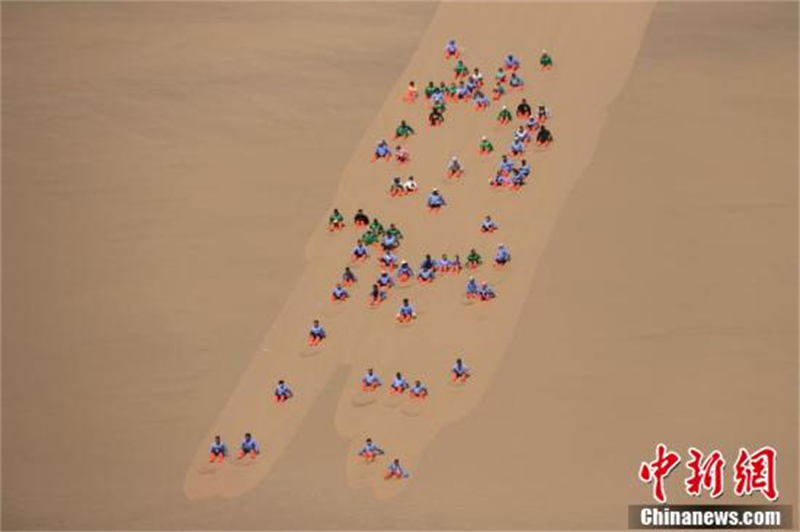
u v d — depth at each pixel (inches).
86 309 3671.3
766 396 3314.5
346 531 2965.1
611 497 3043.8
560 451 3169.3
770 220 3929.6
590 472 3115.2
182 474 3149.6
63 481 3125.0
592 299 3641.7
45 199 4131.4
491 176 4156.0
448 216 3996.1
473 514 3004.4
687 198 4020.7
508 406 3304.6
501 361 3444.9
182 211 4074.8
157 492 3097.9
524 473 3115.2
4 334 3580.2
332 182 4183.1
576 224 3932.1
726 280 3703.3
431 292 3688.5
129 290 3742.6
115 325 3612.2
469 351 3481.8
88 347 3535.9
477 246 3860.7
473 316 3599.9
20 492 3090.6
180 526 2992.1
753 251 3814.0
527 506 3021.7
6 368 3464.6
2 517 3016.7
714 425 3233.3
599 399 3312.0
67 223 4023.1
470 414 3287.4
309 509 3038.9
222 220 4028.1
